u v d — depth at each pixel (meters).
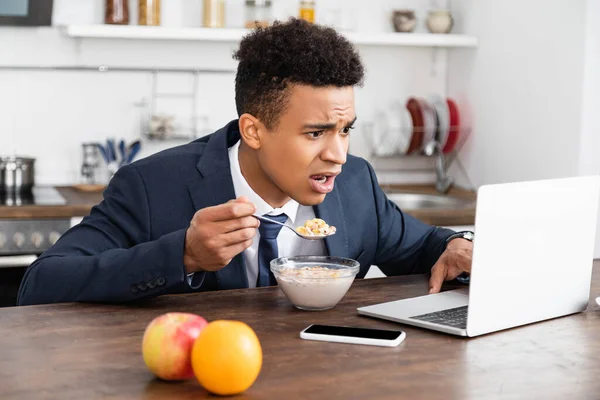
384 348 1.22
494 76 3.38
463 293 1.58
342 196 1.87
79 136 3.41
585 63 2.85
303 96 1.43
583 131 2.87
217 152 1.72
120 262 1.47
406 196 3.46
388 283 1.69
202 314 1.41
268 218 1.67
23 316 1.39
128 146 3.45
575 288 1.46
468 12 3.58
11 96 3.33
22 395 1.01
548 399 1.03
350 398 1.01
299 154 1.47
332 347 1.22
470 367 1.14
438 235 1.90
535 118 3.12
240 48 1.55
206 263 1.43
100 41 3.39
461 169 3.65
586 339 1.30
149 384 1.06
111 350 1.20
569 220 1.42
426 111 3.50
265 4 3.25
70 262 1.52
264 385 1.06
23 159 3.14
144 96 3.46
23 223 2.81
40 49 3.33
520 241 1.33
